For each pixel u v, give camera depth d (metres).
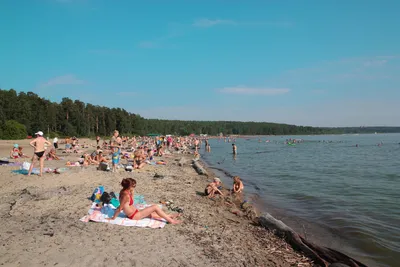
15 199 9.06
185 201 10.73
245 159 34.25
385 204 11.95
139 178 14.77
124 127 111.88
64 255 5.28
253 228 8.32
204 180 16.75
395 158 34.81
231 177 19.81
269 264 6.02
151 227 7.14
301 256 6.61
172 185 13.80
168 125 159.75
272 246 7.08
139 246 5.97
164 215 7.72
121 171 16.73
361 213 10.62
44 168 15.35
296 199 13.05
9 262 4.87
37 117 74.12
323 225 9.27
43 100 81.94
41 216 7.47
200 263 5.55
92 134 95.06
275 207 11.60
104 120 104.44
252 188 15.70
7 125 56.25
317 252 6.63
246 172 22.52
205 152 47.06
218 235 7.32
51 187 11.12
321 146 67.44
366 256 6.98
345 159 33.94
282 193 14.35
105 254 5.45
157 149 31.14
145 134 128.50
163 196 11.09
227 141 107.44
